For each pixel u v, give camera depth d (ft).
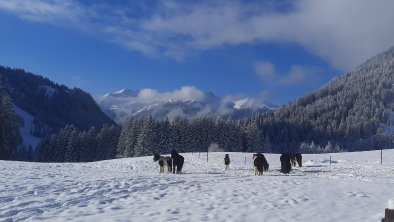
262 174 91.71
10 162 111.96
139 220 40.27
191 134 373.61
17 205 46.19
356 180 76.43
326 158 159.63
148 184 65.82
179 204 49.90
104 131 397.39
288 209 47.98
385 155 163.53
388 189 63.67
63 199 50.75
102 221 39.45
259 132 453.17
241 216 43.57
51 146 377.71
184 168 120.16
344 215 45.47
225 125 395.14
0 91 217.56
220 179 76.69
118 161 154.10
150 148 337.93
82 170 93.91
